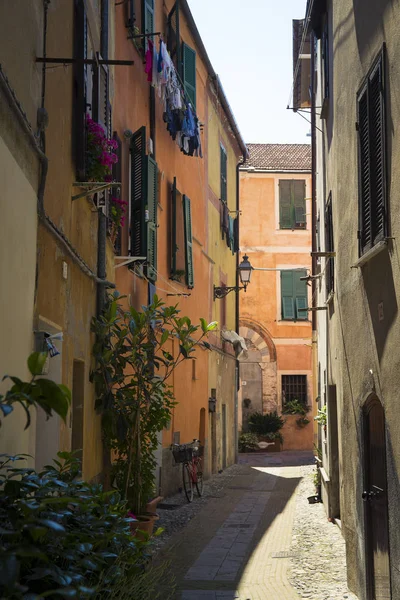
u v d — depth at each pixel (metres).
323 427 16.94
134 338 11.00
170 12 17.95
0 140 5.31
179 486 19.00
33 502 4.11
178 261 18.34
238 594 9.16
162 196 17.20
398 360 7.09
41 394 3.70
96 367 10.59
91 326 10.25
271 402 37.69
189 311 20.19
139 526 10.58
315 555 11.49
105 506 5.78
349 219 9.75
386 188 7.42
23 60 6.39
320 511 16.02
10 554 3.58
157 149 16.78
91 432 10.20
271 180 38.03
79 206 9.44
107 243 11.45
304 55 18.31
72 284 8.91
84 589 4.12
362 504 8.88
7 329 5.54
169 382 17.77
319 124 17.14
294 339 37.78
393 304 7.31
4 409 3.46
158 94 16.69
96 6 10.95
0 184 5.29
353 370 9.61
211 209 23.95
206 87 23.03
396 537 7.12
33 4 6.78
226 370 27.28
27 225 6.35
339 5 10.36
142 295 15.12
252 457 33.47
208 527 14.11
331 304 13.66
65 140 8.54
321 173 16.17
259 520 14.98
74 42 9.18
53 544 4.46
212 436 24.48
